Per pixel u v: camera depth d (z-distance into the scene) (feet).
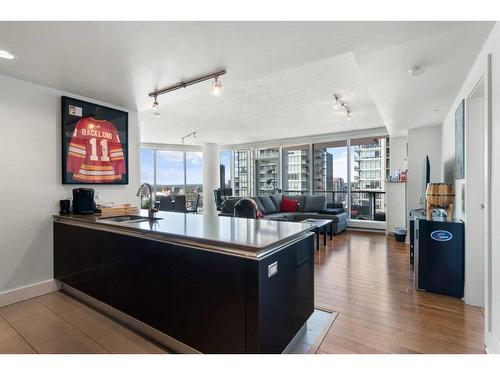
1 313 7.97
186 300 5.72
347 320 7.50
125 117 11.65
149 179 28.32
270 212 22.38
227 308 5.12
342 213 21.12
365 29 5.90
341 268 12.07
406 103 11.69
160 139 25.94
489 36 6.18
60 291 9.53
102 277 7.71
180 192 29.78
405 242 17.10
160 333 6.36
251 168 28.81
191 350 5.72
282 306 5.55
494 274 5.72
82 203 9.55
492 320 5.84
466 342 6.44
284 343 5.64
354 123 19.15
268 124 19.51
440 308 8.23
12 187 8.60
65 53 6.86
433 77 8.80
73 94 9.88
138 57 7.09
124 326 7.20
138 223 7.66
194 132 22.50
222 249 5.27
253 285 4.81
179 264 5.84
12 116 8.53
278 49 6.73
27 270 8.94
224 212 21.45
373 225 21.36
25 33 5.90
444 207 10.05
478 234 8.43
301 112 16.16
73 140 9.90
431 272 9.38
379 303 8.57
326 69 9.95
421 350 6.14
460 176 9.80
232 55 7.02
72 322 7.44
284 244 5.71
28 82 8.82
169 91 9.57
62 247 9.14
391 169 20.27
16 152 8.65
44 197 9.30
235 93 12.64
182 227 6.91
